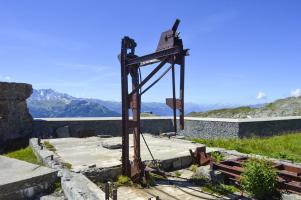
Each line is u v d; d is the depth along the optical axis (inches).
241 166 407.8
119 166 415.2
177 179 412.2
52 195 327.9
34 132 764.0
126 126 396.8
